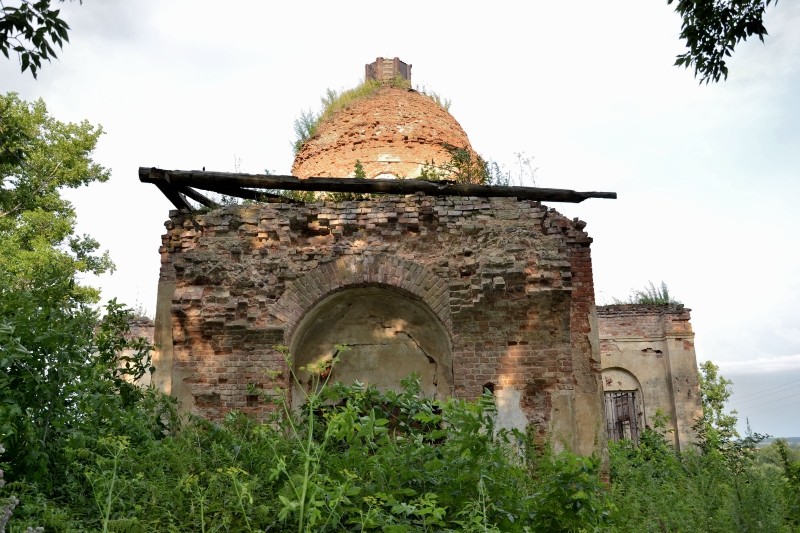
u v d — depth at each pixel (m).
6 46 7.32
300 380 10.19
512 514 5.13
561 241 10.10
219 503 4.96
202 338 9.83
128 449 5.68
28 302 5.81
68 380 5.59
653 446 16.19
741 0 8.20
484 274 9.54
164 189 10.24
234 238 10.26
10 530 4.12
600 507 5.36
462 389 9.42
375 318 10.39
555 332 9.60
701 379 25.45
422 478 5.19
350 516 4.86
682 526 7.14
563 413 9.34
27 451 5.03
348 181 10.37
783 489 8.19
